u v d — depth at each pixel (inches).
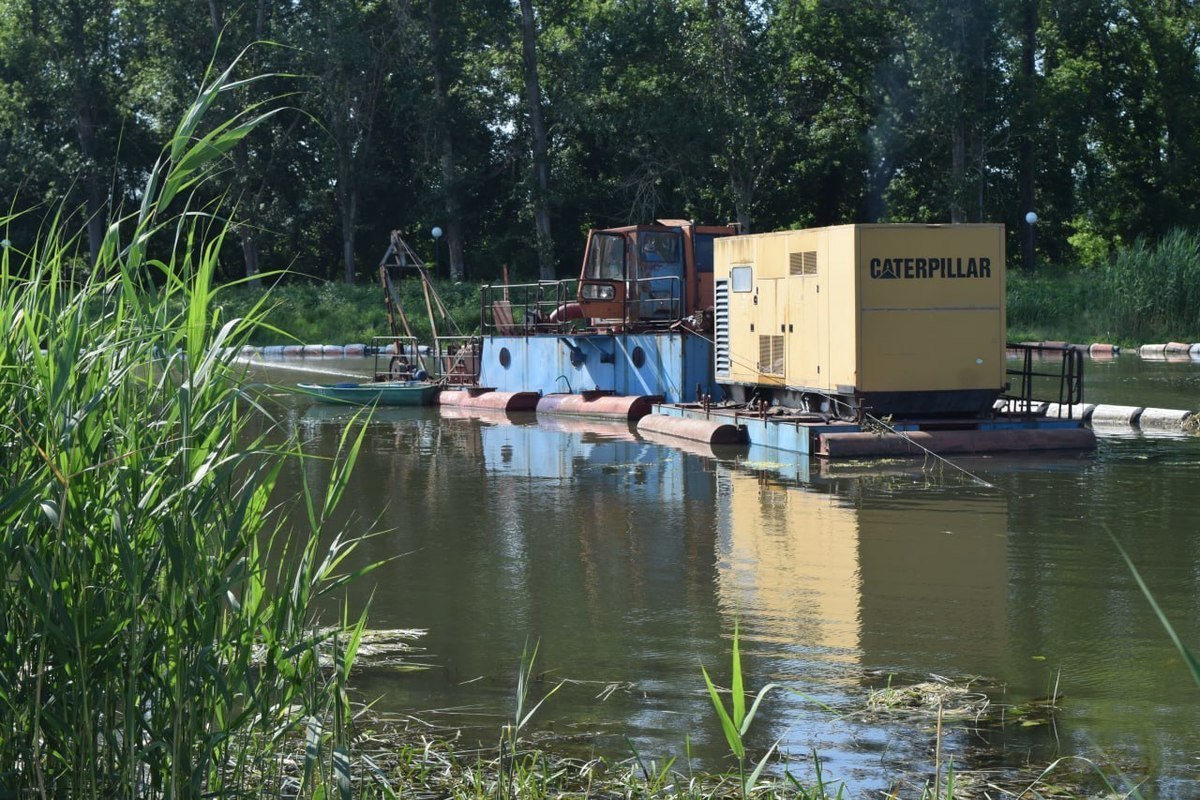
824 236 585.0
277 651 154.6
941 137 1953.7
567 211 2106.3
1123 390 828.6
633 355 787.4
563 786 183.6
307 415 802.2
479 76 2058.3
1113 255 2164.1
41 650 132.5
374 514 427.2
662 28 1961.1
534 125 1959.9
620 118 1942.7
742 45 1936.5
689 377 738.8
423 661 251.0
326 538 385.4
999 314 575.8
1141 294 1320.1
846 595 303.4
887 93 2028.8
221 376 153.9
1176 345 1202.0
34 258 150.6
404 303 1726.1
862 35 2064.5
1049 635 265.7
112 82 2071.9
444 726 211.5
